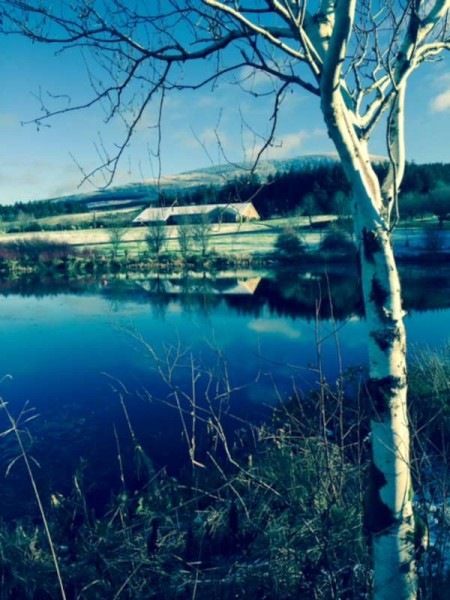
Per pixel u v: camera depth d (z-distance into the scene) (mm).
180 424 10648
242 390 12469
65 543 5367
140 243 71000
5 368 16031
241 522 4773
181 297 32094
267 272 44312
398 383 2656
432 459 4324
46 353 17812
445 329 18734
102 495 7906
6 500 7898
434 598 3133
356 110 2809
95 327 22234
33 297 33594
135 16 2666
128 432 10469
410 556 2707
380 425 2682
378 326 2666
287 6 2398
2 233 86438
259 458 6348
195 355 16250
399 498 2682
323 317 22344
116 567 4301
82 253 61312
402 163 2885
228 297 31359
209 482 6316
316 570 3629
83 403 12594
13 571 4559
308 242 45531
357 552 3910
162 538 4703
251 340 18344
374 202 2668
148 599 4008
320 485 4191
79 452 9656
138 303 29828
